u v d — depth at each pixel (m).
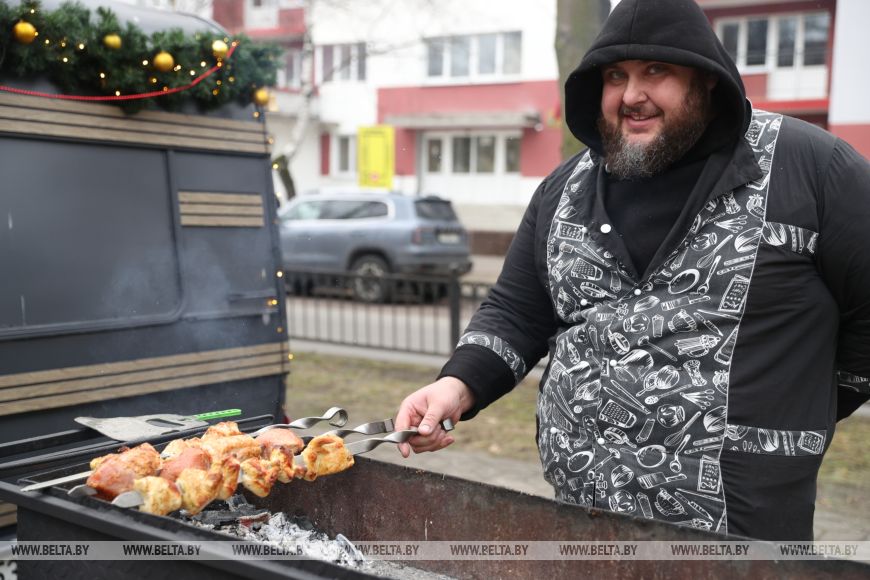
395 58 24.30
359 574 1.38
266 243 3.93
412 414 2.20
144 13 3.69
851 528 4.54
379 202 14.65
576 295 2.17
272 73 3.93
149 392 3.42
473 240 23.81
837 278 1.97
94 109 3.31
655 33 1.93
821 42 19.31
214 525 2.20
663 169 2.06
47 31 3.09
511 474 5.50
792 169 1.97
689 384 1.98
